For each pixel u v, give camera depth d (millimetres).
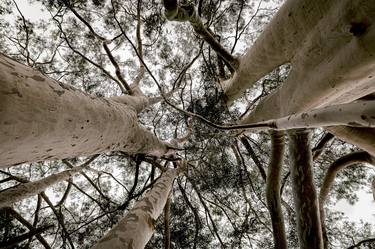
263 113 4430
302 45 2988
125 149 2732
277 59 3645
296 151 3611
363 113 1442
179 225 5758
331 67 2541
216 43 4281
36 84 1322
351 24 2150
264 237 6641
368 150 4109
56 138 1455
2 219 4156
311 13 2629
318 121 1953
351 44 2242
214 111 4488
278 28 3115
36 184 4020
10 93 1127
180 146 5914
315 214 3381
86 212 6586
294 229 6320
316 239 3275
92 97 1950
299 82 3160
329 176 5312
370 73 2422
